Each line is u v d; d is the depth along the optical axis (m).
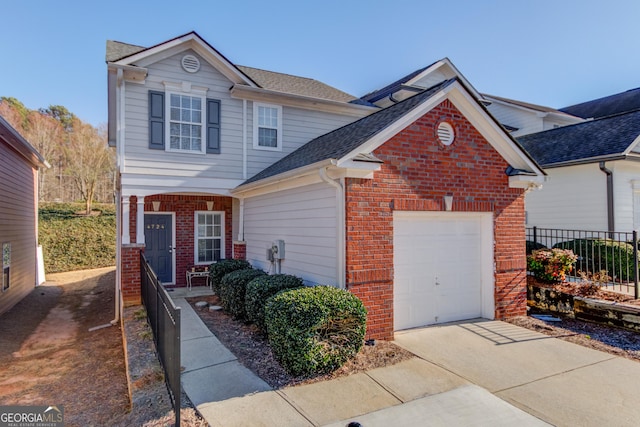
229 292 8.04
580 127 14.68
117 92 9.66
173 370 3.94
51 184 34.59
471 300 7.88
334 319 5.30
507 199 8.01
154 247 11.66
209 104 10.70
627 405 4.44
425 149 7.03
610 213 11.49
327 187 6.78
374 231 6.43
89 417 5.18
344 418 4.09
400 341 6.47
